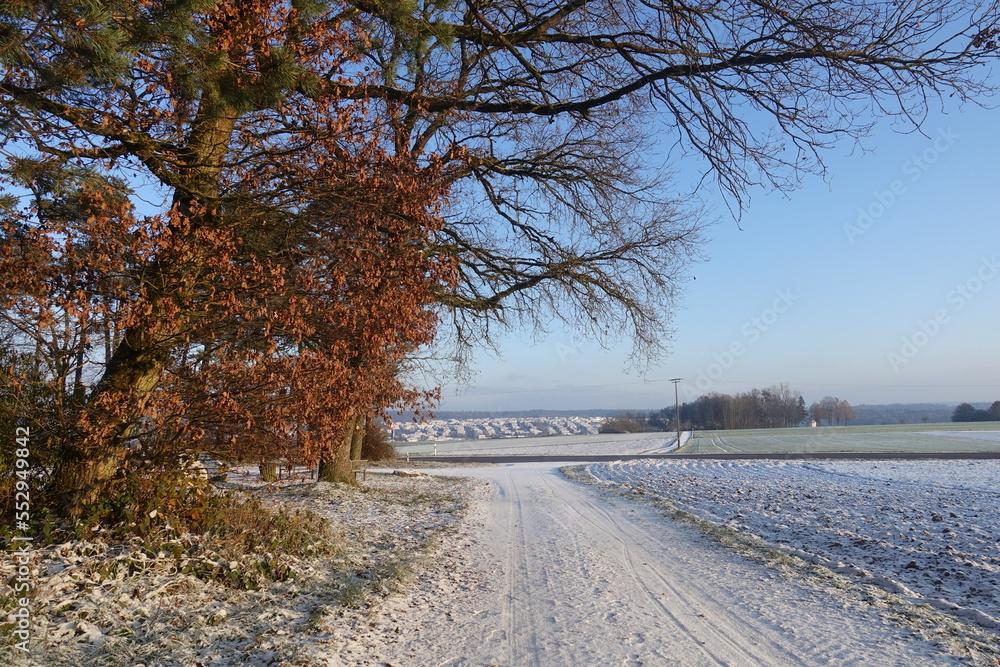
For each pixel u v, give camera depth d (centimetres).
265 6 643
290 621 563
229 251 670
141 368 734
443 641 526
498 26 1046
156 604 571
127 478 753
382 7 723
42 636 466
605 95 1000
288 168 734
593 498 1748
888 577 750
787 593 673
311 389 714
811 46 849
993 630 544
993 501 1357
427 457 4641
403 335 818
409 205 743
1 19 486
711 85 928
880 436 6088
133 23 550
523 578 771
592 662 470
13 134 616
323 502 1438
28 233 627
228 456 815
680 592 688
